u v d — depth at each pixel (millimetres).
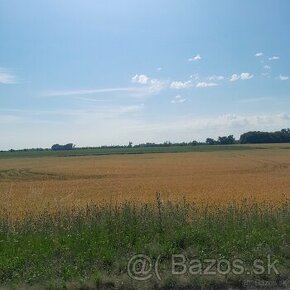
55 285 7086
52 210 17719
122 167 69375
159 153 123625
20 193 31875
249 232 9641
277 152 111812
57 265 7918
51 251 8555
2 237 9805
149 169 63531
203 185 35656
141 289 7043
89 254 8312
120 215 11383
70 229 10312
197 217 11477
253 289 7078
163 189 32375
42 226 10812
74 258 8258
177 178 46438
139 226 10000
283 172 53719
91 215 11602
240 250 8656
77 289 7062
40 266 7816
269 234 9461
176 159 90812
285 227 10133
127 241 9047
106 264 8000
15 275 7500
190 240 9086
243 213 11922
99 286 7129
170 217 11062
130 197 25984
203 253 8484
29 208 19625
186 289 7109
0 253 8461
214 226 10211
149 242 8992
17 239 9531
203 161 81312
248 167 63812
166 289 7098
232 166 66250
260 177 45344
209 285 7195
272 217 11352
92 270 7676
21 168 72000
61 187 37812
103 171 61469
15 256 8227
